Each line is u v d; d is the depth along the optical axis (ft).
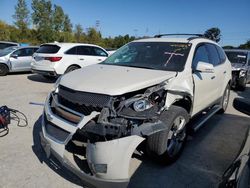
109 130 8.30
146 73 11.10
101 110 8.73
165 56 13.15
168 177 10.43
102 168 8.27
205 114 15.83
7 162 10.94
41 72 29.78
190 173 10.83
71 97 9.45
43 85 29.86
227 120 19.02
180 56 12.89
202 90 13.80
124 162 8.29
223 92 18.88
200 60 14.11
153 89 9.74
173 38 15.07
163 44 14.21
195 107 13.39
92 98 9.05
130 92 9.32
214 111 16.98
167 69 12.12
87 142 8.75
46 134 9.75
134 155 11.74
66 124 9.08
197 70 12.59
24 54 38.86
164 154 10.34
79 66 31.07
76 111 9.20
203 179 10.43
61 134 9.20
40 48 30.99
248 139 9.09
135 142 8.46
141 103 8.98
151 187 9.71
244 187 5.13
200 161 11.98
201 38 15.48
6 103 20.68
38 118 16.98
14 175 9.99
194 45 13.76
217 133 16.01
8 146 12.51
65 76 11.31
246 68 33.37
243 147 8.62
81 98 9.21
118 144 8.22
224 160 12.23
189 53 13.02
